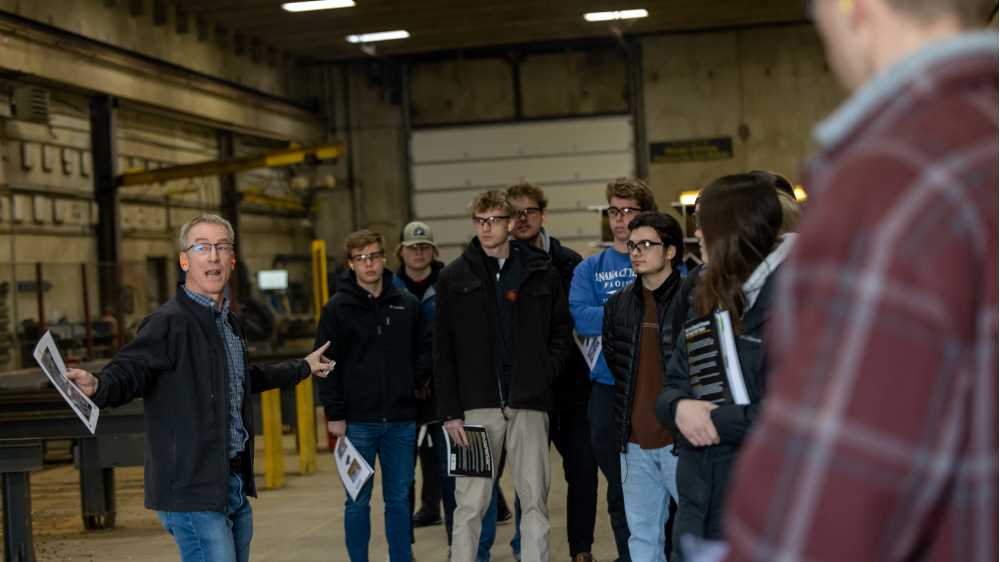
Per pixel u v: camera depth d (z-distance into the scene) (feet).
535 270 14.21
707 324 8.56
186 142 56.13
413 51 65.26
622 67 64.13
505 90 65.31
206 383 10.37
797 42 62.49
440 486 19.12
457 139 65.98
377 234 15.42
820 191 3.07
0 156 42.04
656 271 12.26
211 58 57.16
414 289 18.48
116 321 39.45
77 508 24.36
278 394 25.27
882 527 2.82
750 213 8.38
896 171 2.90
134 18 50.21
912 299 2.79
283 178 65.62
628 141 63.98
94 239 48.08
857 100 3.16
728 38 63.05
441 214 66.13
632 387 12.38
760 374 8.32
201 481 10.25
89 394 9.69
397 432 15.40
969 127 2.94
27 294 35.88
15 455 16.01
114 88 48.08
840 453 2.81
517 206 16.75
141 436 20.72
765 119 62.80
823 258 2.94
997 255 2.85
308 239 67.77
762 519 2.94
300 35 61.26
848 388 2.82
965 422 2.93
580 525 15.43
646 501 12.40
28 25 42.29
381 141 67.05
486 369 14.02
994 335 2.86
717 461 8.66
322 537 19.72
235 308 43.27
